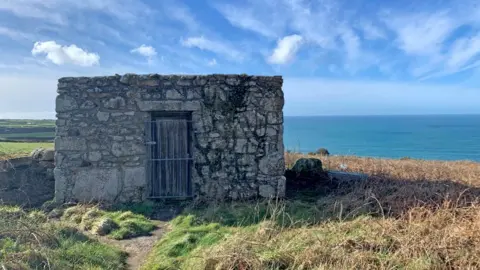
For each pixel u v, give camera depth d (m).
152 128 7.93
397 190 7.25
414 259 4.16
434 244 4.37
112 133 7.71
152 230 6.33
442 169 10.65
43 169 8.29
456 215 5.50
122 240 5.86
